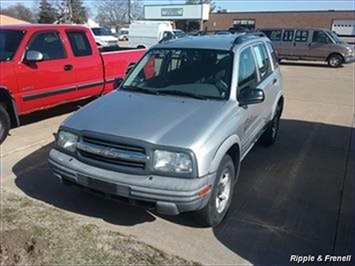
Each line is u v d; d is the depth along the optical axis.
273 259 3.22
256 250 3.33
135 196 3.16
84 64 7.34
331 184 4.73
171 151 3.10
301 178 4.89
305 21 50.97
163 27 29.56
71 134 3.53
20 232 3.47
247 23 53.88
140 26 29.97
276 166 5.27
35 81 6.35
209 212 3.44
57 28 6.87
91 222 3.70
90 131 3.38
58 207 3.98
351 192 4.51
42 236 3.43
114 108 3.77
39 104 6.54
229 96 3.92
